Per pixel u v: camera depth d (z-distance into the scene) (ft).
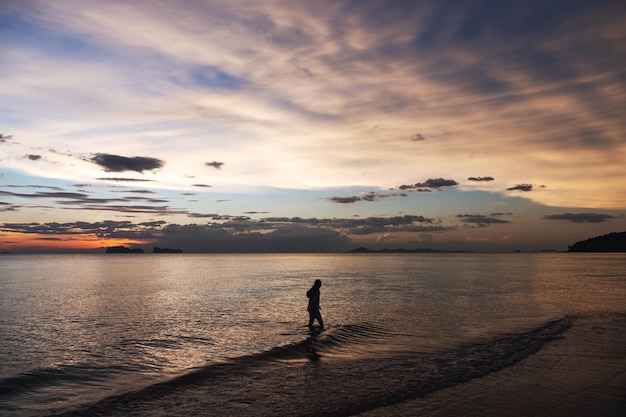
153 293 121.19
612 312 75.25
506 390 32.12
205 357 45.88
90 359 45.42
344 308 83.41
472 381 34.50
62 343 54.03
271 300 100.53
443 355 43.80
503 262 441.27
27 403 30.81
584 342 49.49
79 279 185.78
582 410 28.02
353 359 42.32
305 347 47.55
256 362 41.01
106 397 31.42
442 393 31.40
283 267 327.88
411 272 237.86
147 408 28.91
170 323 68.44
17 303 98.58
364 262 459.32
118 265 387.14
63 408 29.60
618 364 39.83
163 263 454.81
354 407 28.45
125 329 63.62
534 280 166.20
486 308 82.07
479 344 49.06
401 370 37.99
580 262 428.56
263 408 28.53
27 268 315.17
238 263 446.19
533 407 28.45
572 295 106.73
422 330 58.54
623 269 266.36
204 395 31.45
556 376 35.86
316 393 31.63
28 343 54.24
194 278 190.19
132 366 42.27
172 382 34.60
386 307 84.48
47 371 39.91
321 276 200.34
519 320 66.95
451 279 173.88
